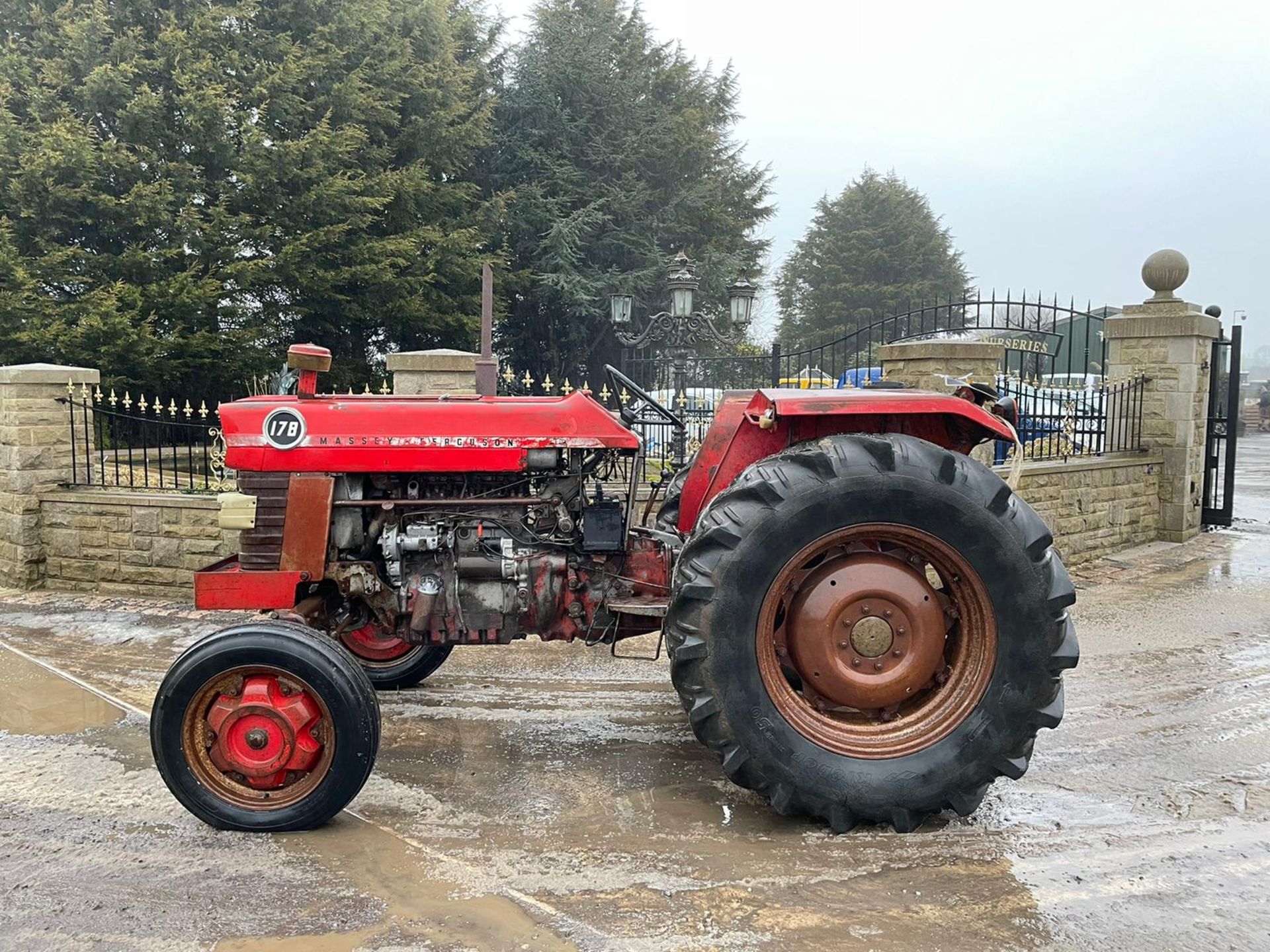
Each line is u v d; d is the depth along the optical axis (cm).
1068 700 436
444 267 1711
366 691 294
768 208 2545
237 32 1527
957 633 314
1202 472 937
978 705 296
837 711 314
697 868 274
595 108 2061
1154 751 373
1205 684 459
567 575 352
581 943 234
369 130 1650
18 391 652
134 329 1227
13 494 659
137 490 664
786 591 311
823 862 279
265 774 294
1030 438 797
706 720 290
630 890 261
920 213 3600
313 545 336
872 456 294
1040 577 292
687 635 290
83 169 1270
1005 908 253
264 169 1412
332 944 233
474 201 1895
